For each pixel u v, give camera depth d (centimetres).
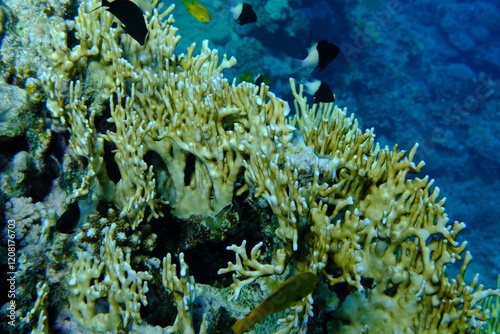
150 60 81
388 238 68
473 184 304
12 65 79
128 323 66
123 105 80
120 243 70
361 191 73
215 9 252
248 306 72
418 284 67
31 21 83
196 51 227
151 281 71
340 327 71
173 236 75
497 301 105
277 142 69
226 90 74
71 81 73
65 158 76
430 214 67
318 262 66
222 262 77
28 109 74
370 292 70
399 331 69
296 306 66
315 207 69
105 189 72
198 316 69
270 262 76
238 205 75
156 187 75
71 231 70
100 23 80
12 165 71
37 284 69
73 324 68
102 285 66
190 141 71
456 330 67
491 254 264
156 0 91
